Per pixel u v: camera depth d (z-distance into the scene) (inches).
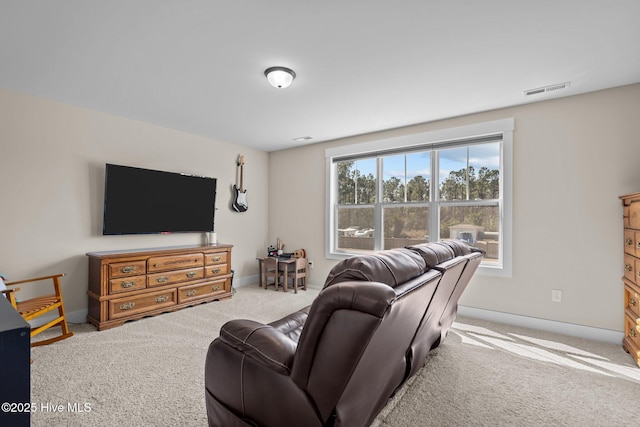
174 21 74.7
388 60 92.3
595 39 80.8
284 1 67.6
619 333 108.0
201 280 154.9
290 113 138.1
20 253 116.6
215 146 182.1
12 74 102.2
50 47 86.0
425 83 107.4
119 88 113.0
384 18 73.2
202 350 101.4
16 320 34.8
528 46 84.4
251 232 203.2
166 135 160.1
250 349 50.1
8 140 113.9
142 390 78.0
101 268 120.7
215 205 181.9
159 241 158.4
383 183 168.2
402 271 49.9
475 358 96.5
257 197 207.0
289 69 97.7
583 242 114.4
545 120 121.3
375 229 169.2
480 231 138.6
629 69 96.8
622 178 108.6
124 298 126.3
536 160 122.7
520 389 79.4
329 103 125.7
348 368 39.9
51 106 123.7
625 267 102.7
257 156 207.0
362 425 55.7
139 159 149.6
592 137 113.2
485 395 76.6
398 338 52.4
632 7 68.4
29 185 118.5
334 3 68.1
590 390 79.1
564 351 101.8
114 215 136.0
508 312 128.0
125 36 81.0
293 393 45.8
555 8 69.3
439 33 79.0
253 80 106.2
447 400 74.5
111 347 103.3
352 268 45.3
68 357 95.7
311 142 189.8
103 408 70.6
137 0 67.2
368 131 164.7
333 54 89.2
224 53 89.1
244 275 199.2
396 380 65.7
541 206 121.6
